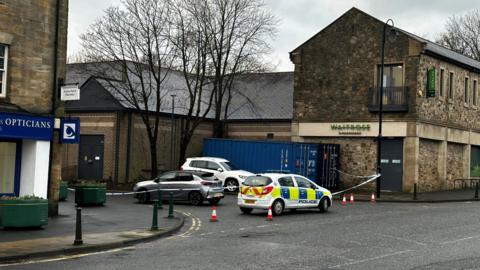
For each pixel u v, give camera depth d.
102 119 39.06
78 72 40.47
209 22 36.06
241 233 16.73
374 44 35.22
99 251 13.44
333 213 22.67
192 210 23.48
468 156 39.62
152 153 35.97
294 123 37.97
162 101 41.03
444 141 36.50
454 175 38.25
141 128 39.38
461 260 12.11
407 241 15.00
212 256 12.66
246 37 37.47
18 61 18.39
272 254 12.94
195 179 25.81
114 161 38.31
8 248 13.00
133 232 16.09
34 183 18.70
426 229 17.45
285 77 46.22
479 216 21.22
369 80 35.28
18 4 18.38
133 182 38.25
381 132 31.73
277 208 21.47
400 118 33.94
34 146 18.78
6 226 15.93
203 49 35.84
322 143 34.97
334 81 36.59
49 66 19.22
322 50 37.12
